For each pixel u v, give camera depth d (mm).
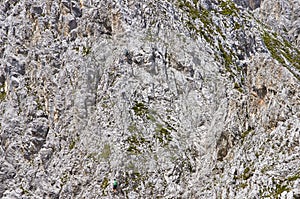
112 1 93375
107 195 74938
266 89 70562
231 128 69938
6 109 92875
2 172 86250
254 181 59938
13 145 88562
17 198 83375
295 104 65062
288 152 60125
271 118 65688
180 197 72062
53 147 86688
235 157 66375
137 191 74938
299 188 54719
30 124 89312
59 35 96000
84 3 96188
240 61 93875
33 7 99750
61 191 81125
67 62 92000
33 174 85062
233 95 83062
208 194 66312
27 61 96312
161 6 95312
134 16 92750
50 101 90312
